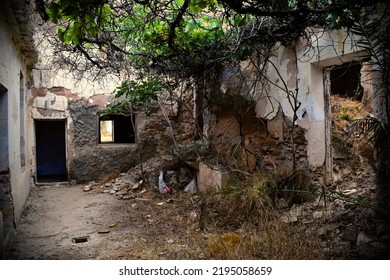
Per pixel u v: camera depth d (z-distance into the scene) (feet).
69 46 17.71
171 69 18.51
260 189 15.97
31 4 14.76
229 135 21.45
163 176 22.71
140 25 15.93
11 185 15.26
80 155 25.73
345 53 14.44
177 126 26.55
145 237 14.99
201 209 16.49
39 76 25.04
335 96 24.13
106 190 22.76
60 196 22.25
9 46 15.49
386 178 11.70
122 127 31.48
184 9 13.71
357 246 12.05
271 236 12.38
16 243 14.65
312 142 16.90
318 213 14.76
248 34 15.89
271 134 19.31
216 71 21.31
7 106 14.97
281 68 18.45
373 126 11.53
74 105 25.67
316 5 12.25
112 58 18.49
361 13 11.61
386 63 11.16
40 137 32.81
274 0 11.82
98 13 12.28
